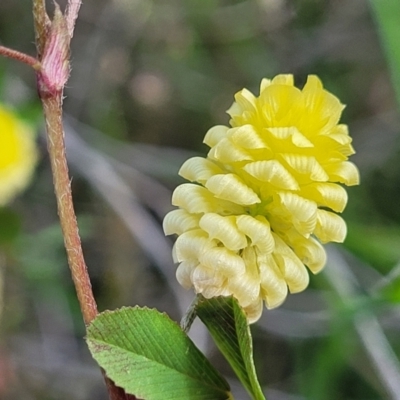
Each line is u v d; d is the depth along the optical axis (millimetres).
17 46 211
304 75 212
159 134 217
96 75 214
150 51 221
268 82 86
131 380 81
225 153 84
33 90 199
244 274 84
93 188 188
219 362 175
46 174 196
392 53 107
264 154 84
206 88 218
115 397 83
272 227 86
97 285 192
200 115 215
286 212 85
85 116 211
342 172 85
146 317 82
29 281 170
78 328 183
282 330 171
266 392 166
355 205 184
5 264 155
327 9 213
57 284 175
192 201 85
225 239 83
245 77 217
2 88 163
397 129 200
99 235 194
